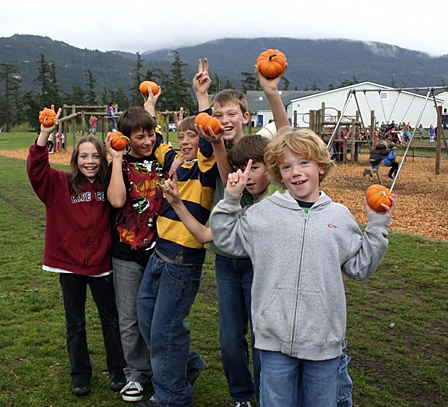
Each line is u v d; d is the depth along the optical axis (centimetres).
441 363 446
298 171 286
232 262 347
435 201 1350
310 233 282
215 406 383
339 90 7019
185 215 329
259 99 9038
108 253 392
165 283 354
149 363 402
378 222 284
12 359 450
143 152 395
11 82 9662
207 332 511
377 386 411
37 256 775
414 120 6881
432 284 644
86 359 398
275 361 283
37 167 374
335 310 281
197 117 319
